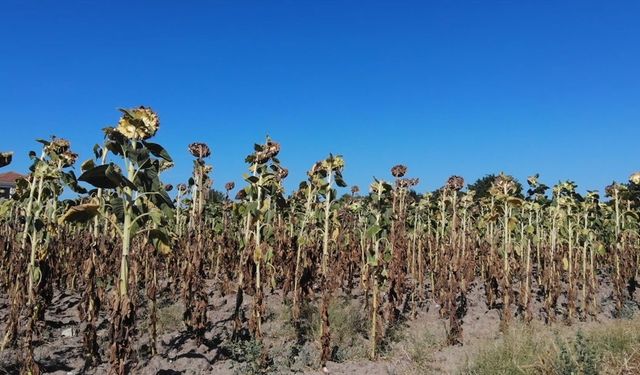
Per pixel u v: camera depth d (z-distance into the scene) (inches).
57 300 361.7
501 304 427.8
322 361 255.3
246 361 251.3
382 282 282.8
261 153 286.7
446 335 323.6
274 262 392.8
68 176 296.7
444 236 542.0
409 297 429.1
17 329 245.9
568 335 321.4
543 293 475.2
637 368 243.8
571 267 394.6
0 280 358.0
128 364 228.7
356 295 417.1
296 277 307.9
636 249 538.6
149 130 181.2
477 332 346.6
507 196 369.4
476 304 424.2
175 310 323.6
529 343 270.1
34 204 263.6
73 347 256.8
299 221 465.1
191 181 374.0
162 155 189.5
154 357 243.3
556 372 230.4
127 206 177.2
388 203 300.4
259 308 267.0
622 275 444.1
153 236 183.0
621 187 469.4
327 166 328.8
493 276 404.8
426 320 369.7
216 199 565.0
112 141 182.1
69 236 442.0
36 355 239.8
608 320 407.2
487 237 532.4
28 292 260.4
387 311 327.6
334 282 319.6
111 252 330.6
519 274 491.8
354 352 280.8
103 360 240.7
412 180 500.1
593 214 487.8
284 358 262.1
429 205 546.6
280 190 348.2
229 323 316.2
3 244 329.7
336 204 349.7
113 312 172.7
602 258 574.9
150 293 253.3
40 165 272.8
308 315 318.0
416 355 281.0
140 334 279.9
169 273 390.6
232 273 467.8
